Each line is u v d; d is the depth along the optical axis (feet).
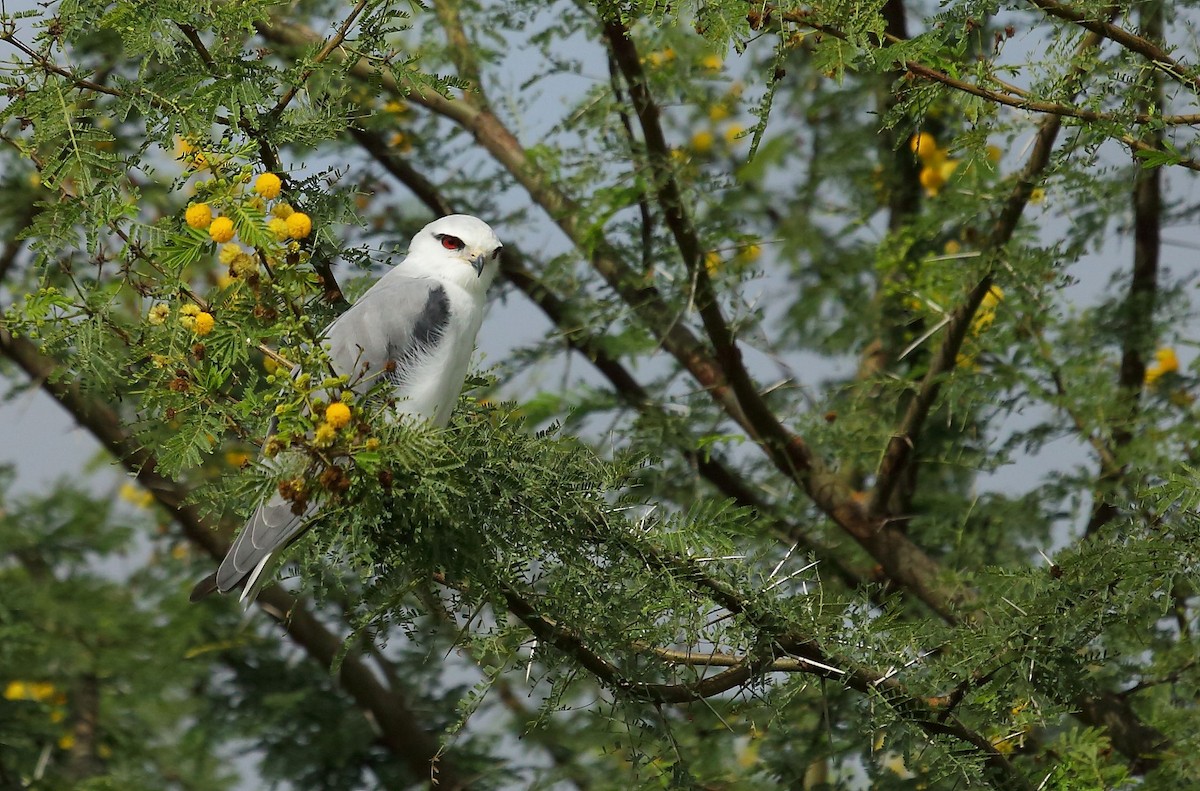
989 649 25.64
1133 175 39.06
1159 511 25.61
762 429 42.32
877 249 45.39
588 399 47.91
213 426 22.31
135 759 51.80
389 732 49.55
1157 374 46.26
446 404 29.14
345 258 26.12
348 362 28.30
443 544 24.03
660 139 38.29
